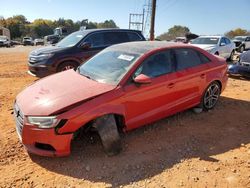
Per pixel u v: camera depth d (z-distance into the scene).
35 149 4.16
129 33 10.27
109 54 5.46
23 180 3.86
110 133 4.32
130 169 4.12
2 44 43.12
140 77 4.55
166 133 5.25
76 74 5.19
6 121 5.68
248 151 4.71
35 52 9.33
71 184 3.79
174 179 3.92
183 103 5.58
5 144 4.72
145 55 4.99
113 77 4.72
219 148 4.78
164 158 4.42
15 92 8.02
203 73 5.86
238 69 10.00
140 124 4.90
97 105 4.20
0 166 4.14
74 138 4.42
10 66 13.75
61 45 9.78
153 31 25.30
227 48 15.55
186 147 4.77
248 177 3.98
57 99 4.22
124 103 4.52
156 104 5.04
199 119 5.95
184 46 5.73
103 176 3.96
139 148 4.69
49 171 4.06
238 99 7.45
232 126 5.67
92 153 4.50
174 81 5.25
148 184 3.81
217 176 3.99
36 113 4.04
